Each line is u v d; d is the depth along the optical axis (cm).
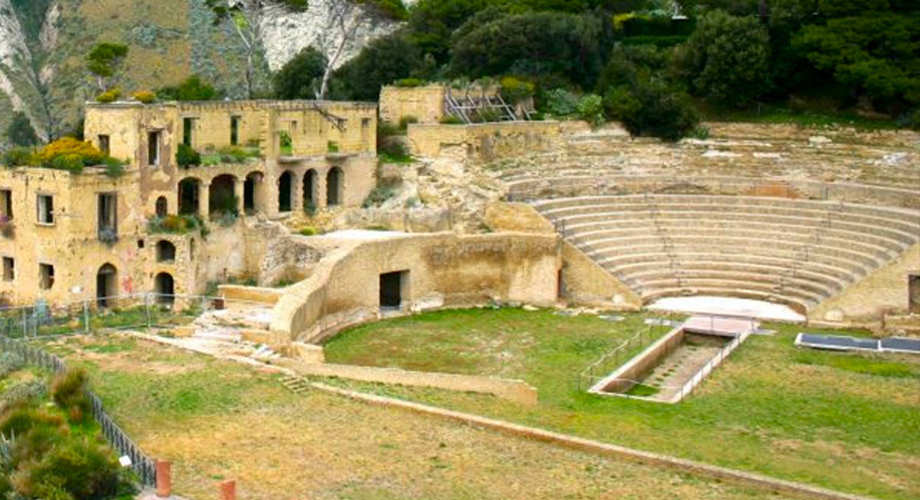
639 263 8038
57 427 4053
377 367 6047
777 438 4816
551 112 10062
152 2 18738
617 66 10556
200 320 6288
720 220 8512
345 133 8425
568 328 7106
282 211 8162
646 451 4391
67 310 6550
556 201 8550
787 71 10444
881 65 9781
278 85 11425
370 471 4059
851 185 8675
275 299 6725
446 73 10806
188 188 7638
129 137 6981
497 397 5288
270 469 4028
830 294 7394
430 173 8681
